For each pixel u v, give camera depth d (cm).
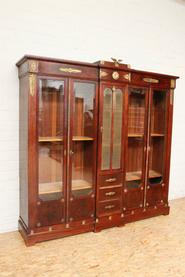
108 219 288
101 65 264
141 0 351
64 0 293
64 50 299
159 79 314
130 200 308
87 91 271
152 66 373
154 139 337
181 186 418
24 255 235
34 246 250
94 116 272
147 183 321
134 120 318
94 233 281
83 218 276
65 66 249
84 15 308
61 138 262
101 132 274
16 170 282
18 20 268
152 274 212
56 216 261
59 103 260
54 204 258
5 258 230
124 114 287
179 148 411
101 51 326
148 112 310
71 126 262
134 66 357
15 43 269
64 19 295
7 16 262
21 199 275
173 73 395
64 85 252
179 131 408
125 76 282
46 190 260
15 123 276
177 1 384
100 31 322
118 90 280
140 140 317
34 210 248
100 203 282
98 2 317
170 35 385
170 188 409
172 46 389
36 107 240
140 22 354
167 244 262
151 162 336
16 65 269
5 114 271
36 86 237
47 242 258
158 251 249
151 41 368
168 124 328
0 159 273
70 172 267
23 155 262
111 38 332
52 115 262
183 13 394
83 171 295
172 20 384
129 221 309
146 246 257
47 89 254
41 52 285
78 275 209
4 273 209
